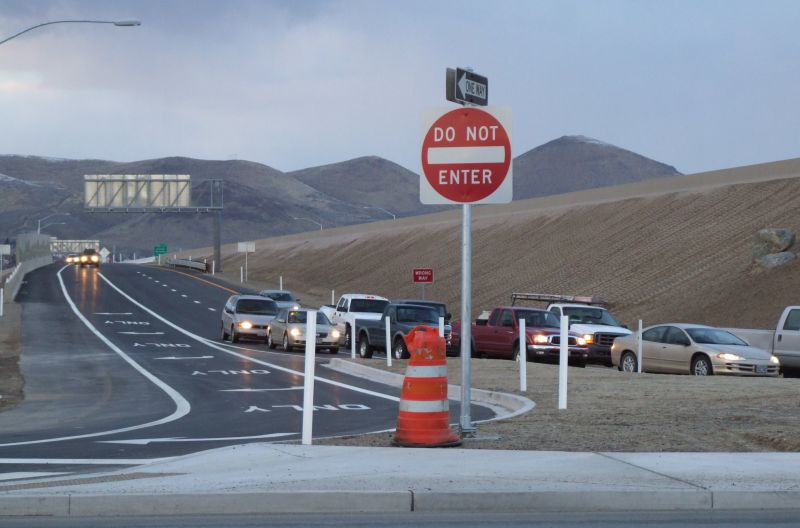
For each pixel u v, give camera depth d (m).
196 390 30.77
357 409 24.92
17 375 36.00
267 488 12.13
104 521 11.11
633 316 64.19
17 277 91.69
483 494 11.70
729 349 33.44
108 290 91.12
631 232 82.88
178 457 15.46
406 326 41.62
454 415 22.73
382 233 132.50
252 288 100.88
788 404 20.41
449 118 15.77
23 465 15.76
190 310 75.25
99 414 25.12
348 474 13.05
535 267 86.12
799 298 53.97
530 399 23.75
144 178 119.56
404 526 10.80
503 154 15.60
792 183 75.62
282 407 25.70
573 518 11.23
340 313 51.28
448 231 115.44
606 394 24.09
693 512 11.57
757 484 12.30
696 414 19.05
